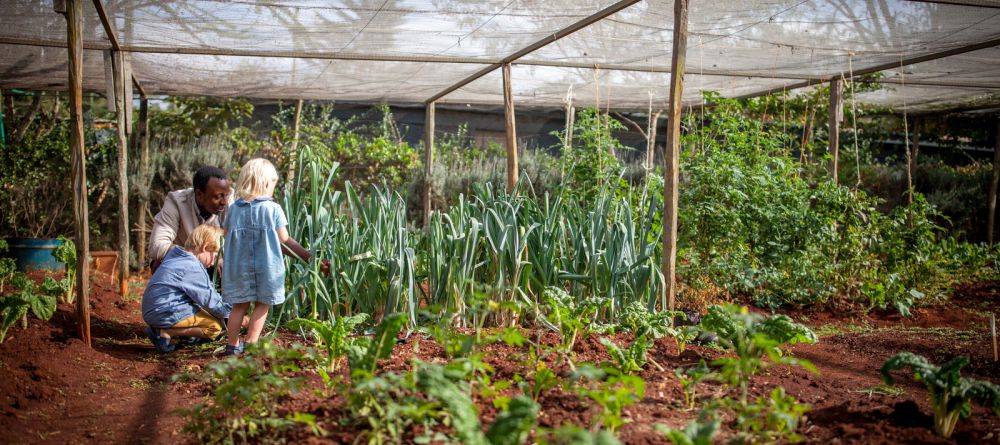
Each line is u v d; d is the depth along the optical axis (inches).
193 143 444.8
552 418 123.3
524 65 300.2
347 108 556.4
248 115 490.6
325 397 136.4
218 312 202.1
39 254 335.3
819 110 462.3
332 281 212.7
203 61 298.0
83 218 187.3
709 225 281.7
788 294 295.4
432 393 100.2
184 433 130.0
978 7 222.1
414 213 449.4
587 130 338.0
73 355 177.9
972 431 121.3
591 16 226.5
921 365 120.0
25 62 303.7
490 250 211.2
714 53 289.7
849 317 283.0
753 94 409.1
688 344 194.4
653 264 200.5
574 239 216.5
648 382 152.8
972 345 206.2
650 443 113.7
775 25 247.9
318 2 213.2
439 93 384.8
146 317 193.0
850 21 242.4
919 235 309.3
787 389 152.8
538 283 212.4
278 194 391.2
